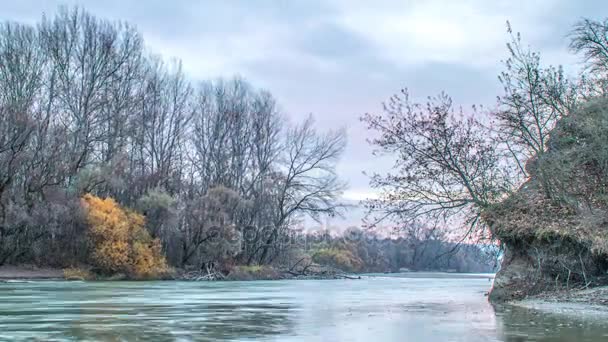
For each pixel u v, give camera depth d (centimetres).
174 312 2012
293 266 7400
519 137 2648
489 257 2772
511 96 2627
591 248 2359
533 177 2683
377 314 1984
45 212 5184
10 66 5750
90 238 5403
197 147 7288
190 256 6462
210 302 2578
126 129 6328
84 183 5728
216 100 7419
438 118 2625
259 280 6431
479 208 2662
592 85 2694
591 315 1850
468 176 2641
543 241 2561
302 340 1307
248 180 7531
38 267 5350
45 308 2147
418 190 2652
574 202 2525
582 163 2541
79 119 6084
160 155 6900
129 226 5678
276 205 7344
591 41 3145
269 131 7556
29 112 5419
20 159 5162
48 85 6009
